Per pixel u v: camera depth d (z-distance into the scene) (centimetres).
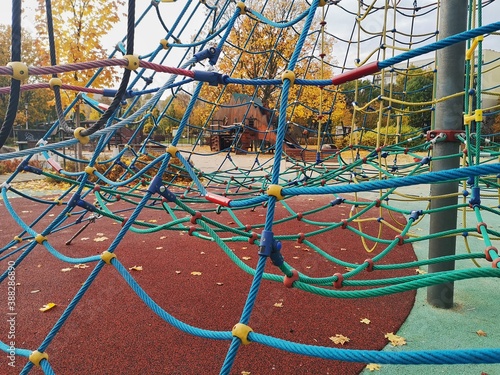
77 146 1020
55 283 317
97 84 939
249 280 325
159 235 471
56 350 219
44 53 899
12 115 115
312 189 115
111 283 317
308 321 254
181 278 329
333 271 351
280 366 204
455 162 274
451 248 278
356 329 244
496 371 198
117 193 352
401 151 416
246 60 1537
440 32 272
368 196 786
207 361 210
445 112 273
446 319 257
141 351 219
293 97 1363
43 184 907
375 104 1176
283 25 224
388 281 163
